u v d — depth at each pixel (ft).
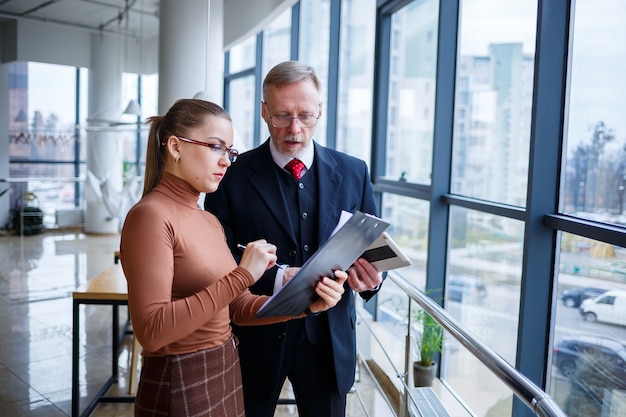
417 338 12.91
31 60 32.14
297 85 5.42
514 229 10.24
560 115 8.71
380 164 16.53
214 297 4.09
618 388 7.60
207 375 4.42
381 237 4.73
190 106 4.38
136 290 4.03
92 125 32.42
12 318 17.03
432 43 13.65
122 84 33.53
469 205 11.43
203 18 16.30
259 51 25.08
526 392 3.73
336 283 4.45
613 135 7.65
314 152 6.04
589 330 8.15
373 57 16.62
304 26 21.61
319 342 5.84
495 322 10.95
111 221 33.83
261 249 4.27
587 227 7.73
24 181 33.01
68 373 13.00
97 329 16.22
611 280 7.66
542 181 8.82
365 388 13.03
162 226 4.17
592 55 8.07
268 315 4.30
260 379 5.82
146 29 32.78
